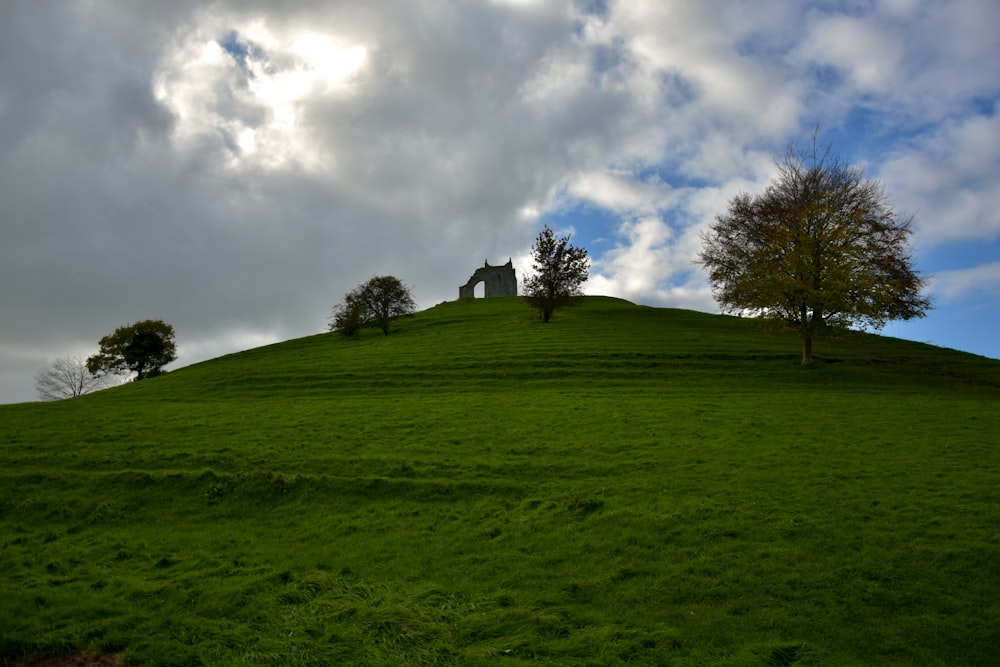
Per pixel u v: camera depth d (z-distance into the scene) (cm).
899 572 1772
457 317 8769
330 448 3166
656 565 1894
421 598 1742
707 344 6050
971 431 3172
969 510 2131
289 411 4044
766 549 1934
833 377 4875
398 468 2847
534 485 2619
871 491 2344
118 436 3500
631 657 1452
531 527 2225
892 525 2041
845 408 3772
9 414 4247
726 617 1622
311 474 2808
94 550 2194
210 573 1959
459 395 4403
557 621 1605
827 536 1994
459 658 1445
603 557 1972
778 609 1647
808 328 5078
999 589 1672
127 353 8950
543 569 1917
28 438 3509
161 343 9219
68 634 1543
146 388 5594
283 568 1970
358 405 4144
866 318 4922
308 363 5984
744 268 6462
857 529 2031
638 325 7425
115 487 2772
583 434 3278
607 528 2169
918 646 1490
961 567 1777
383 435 3375
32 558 2128
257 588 1814
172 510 2580
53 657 1468
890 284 5003
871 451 2855
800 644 1488
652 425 3409
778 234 5369
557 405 3953
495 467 2830
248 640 1523
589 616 1638
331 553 2112
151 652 1467
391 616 1614
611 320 7894
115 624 1598
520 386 4728
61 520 2527
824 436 3131
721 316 8419
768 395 4225
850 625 1573
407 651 1473
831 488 2392
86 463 3041
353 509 2505
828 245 5038
